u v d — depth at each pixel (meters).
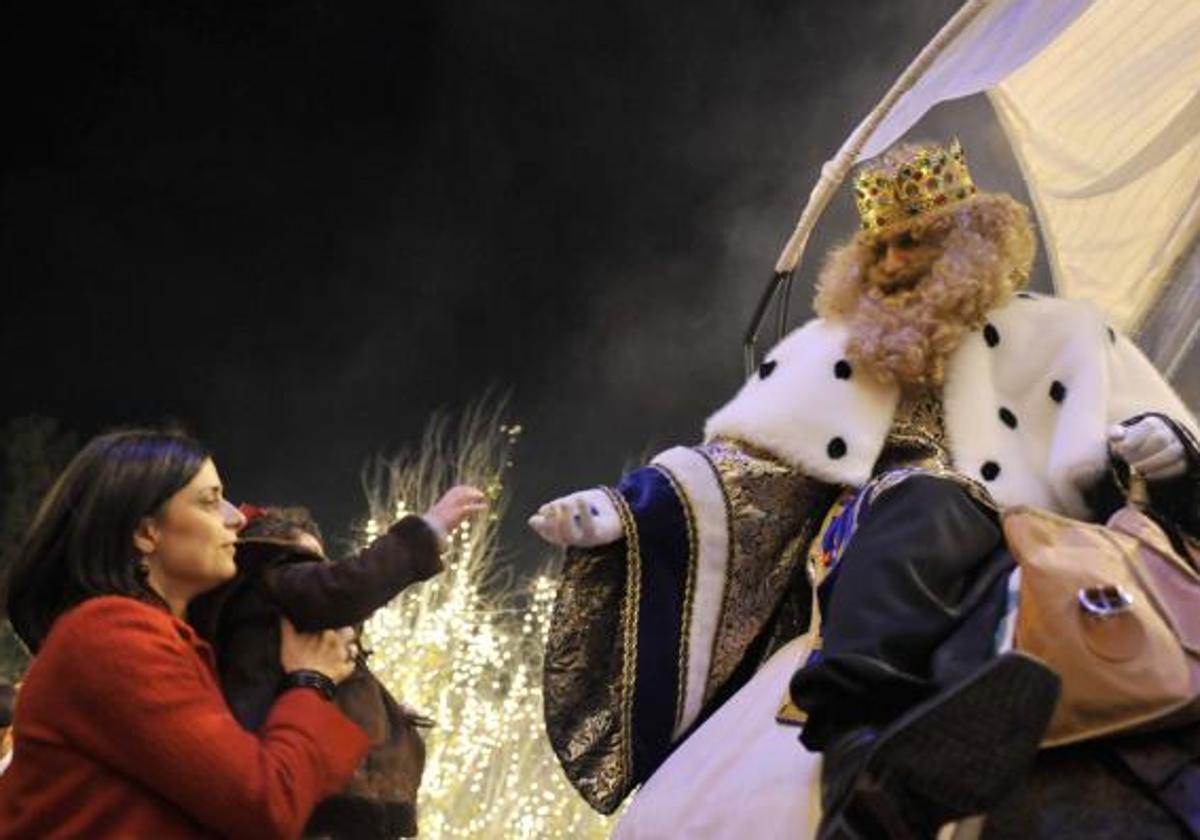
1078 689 2.94
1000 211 3.83
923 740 2.69
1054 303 3.84
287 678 3.14
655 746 3.82
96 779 2.92
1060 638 2.96
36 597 3.06
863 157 3.98
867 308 3.78
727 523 3.79
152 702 2.91
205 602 3.25
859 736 2.94
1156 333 4.66
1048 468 3.67
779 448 3.75
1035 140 4.72
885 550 3.19
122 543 3.05
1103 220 4.67
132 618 2.96
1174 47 4.39
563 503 3.77
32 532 3.07
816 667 3.01
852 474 3.68
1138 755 2.95
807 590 3.85
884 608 3.10
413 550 3.24
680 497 3.79
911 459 3.76
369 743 3.13
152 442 3.12
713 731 3.55
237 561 3.28
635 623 3.80
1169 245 4.55
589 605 3.85
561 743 3.84
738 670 3.86
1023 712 2.66
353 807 3.28
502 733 5.95
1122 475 3.59
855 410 3.73
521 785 5.93
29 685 2.97
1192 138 4.43
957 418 3.70
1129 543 3.12
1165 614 3.04
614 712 3.82
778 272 4.14
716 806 3.37
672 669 3.80
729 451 3.84
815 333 3.90
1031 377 3.77
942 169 3.83
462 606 6.02
